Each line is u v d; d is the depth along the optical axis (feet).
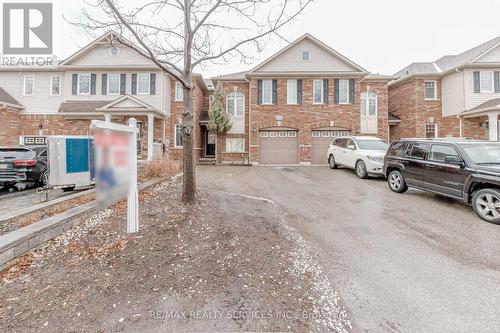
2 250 10.67
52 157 24.49
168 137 61.72
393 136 69.72
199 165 57.47
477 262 12.67
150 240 13.30
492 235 15.99
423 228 17.22
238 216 18.02
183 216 16.46
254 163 57.93
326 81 58.44
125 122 58.13
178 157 62.23
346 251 13.83
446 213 20.44
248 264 11.75
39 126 59.67
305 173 42.63
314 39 58.49
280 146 58.65
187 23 17.84
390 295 10.16
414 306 9.55
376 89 62.44
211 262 11.69
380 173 35.50
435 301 9.82
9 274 10.43
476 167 19.79
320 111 58.23
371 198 25.49
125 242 13.00
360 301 9.79
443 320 8.86
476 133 57.47
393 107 70.74
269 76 58.13
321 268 12.06
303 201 24.39
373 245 14.58
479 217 19.24
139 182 26.03
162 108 58.65
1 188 29.81
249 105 61.11
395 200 24.62
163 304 8.99
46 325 7.93
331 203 23.66
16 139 59.00
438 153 23.47
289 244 14.32
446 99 60.70
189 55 18.25
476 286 10.73
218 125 58.49
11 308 8.59
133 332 7.80
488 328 8.49
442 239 15.42
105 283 9.92
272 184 32.91
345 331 8.29
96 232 14.24
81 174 25.73
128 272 10.66
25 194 26.48
